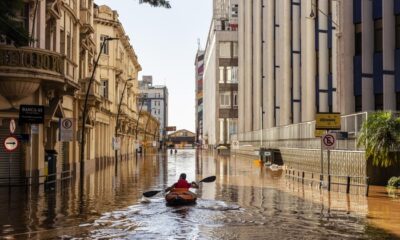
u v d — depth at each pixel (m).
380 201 20.27
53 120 28.94
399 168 26.12
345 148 29.33
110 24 57.91
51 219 15.35
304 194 23.14
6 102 25.12
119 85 65.12
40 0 26.81
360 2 34.66
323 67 43.50
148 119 134.62
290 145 45.62
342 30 35.19
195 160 69.94
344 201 20.30
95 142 50.34
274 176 36.12
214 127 130.00
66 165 35.25
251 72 86.69
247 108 87.25
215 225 14.48
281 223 14.84
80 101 38.91
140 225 14.42
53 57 25.44
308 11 45.59
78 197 21.47
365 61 34.19
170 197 19.27
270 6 66.81
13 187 25.00
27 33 19.20
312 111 45.00
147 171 42.31
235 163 59.31
